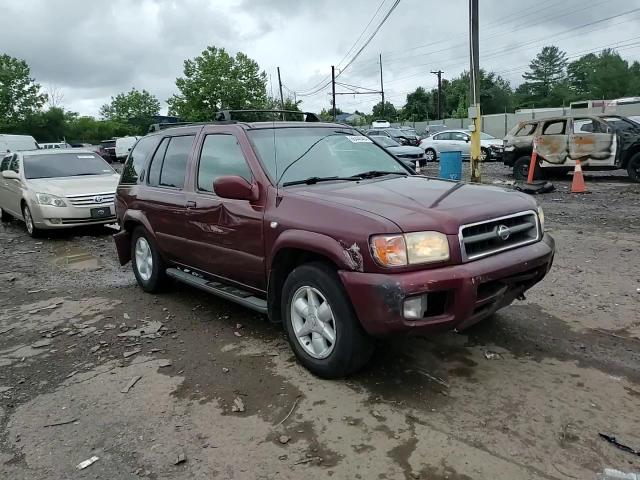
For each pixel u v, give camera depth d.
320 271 3.56
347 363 3.52
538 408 3.25
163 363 4.11
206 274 4.89
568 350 4.03
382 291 3.13
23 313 5.57
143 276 5.97
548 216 9.76
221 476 2.78
